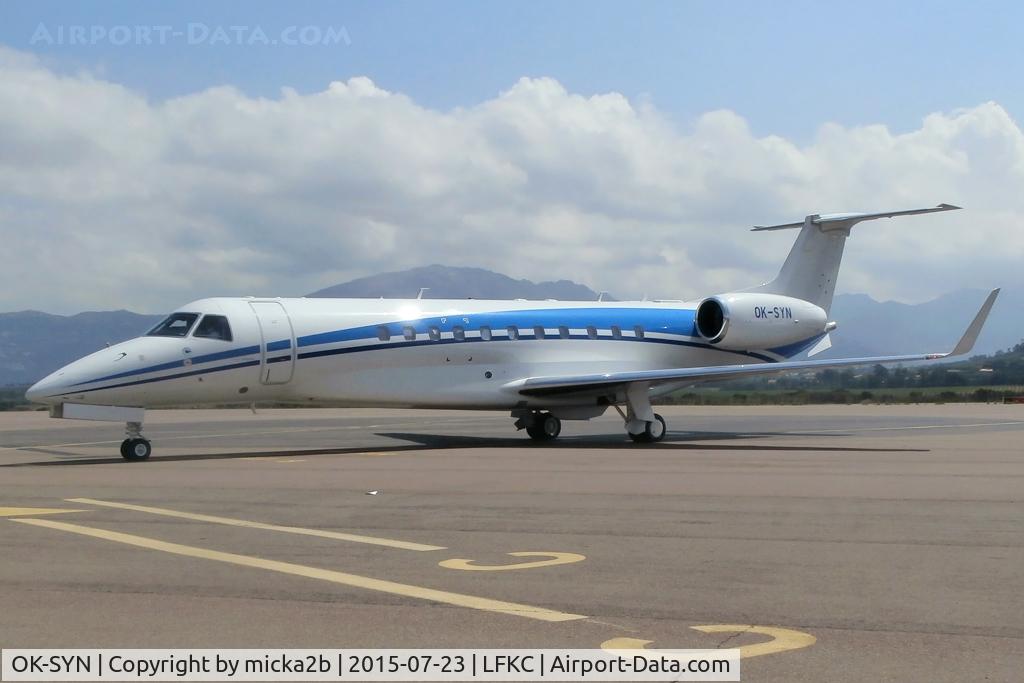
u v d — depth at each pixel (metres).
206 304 23.88
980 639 7.39
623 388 28.02
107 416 22.42
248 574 9.55
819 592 8.81
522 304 28.80
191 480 17.58
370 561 10.17
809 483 16.81
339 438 30.84
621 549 10.81
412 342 26.05
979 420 42.34
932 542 11.20
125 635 7.52
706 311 31.55
